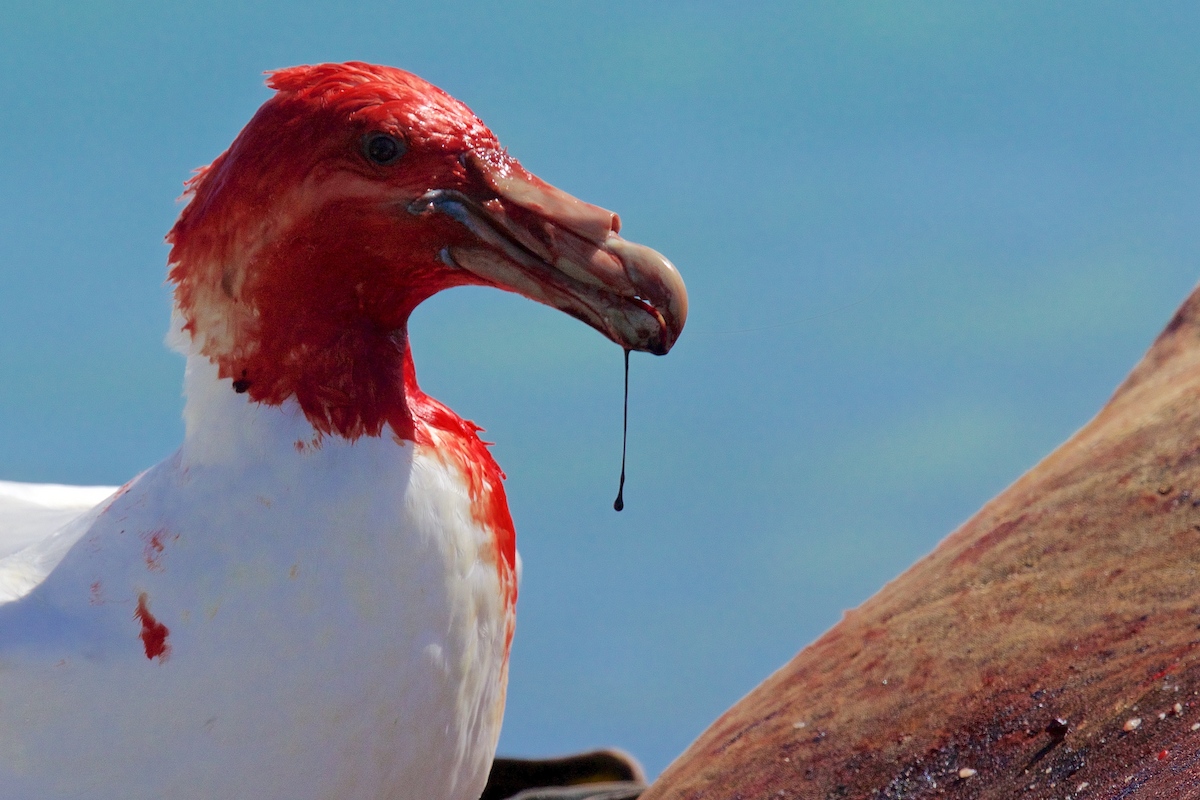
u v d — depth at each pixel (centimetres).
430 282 736
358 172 693
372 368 718
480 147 720
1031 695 931
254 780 701
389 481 710
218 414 711
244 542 691
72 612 702
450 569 727
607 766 1329
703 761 1142
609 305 721
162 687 684
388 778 733
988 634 1031
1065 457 1245
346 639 693
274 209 691
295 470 698
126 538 715
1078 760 843
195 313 718
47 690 682
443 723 746
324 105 692
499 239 718
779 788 1015
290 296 698
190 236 718
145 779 693
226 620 686
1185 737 789
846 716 1052
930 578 1188
